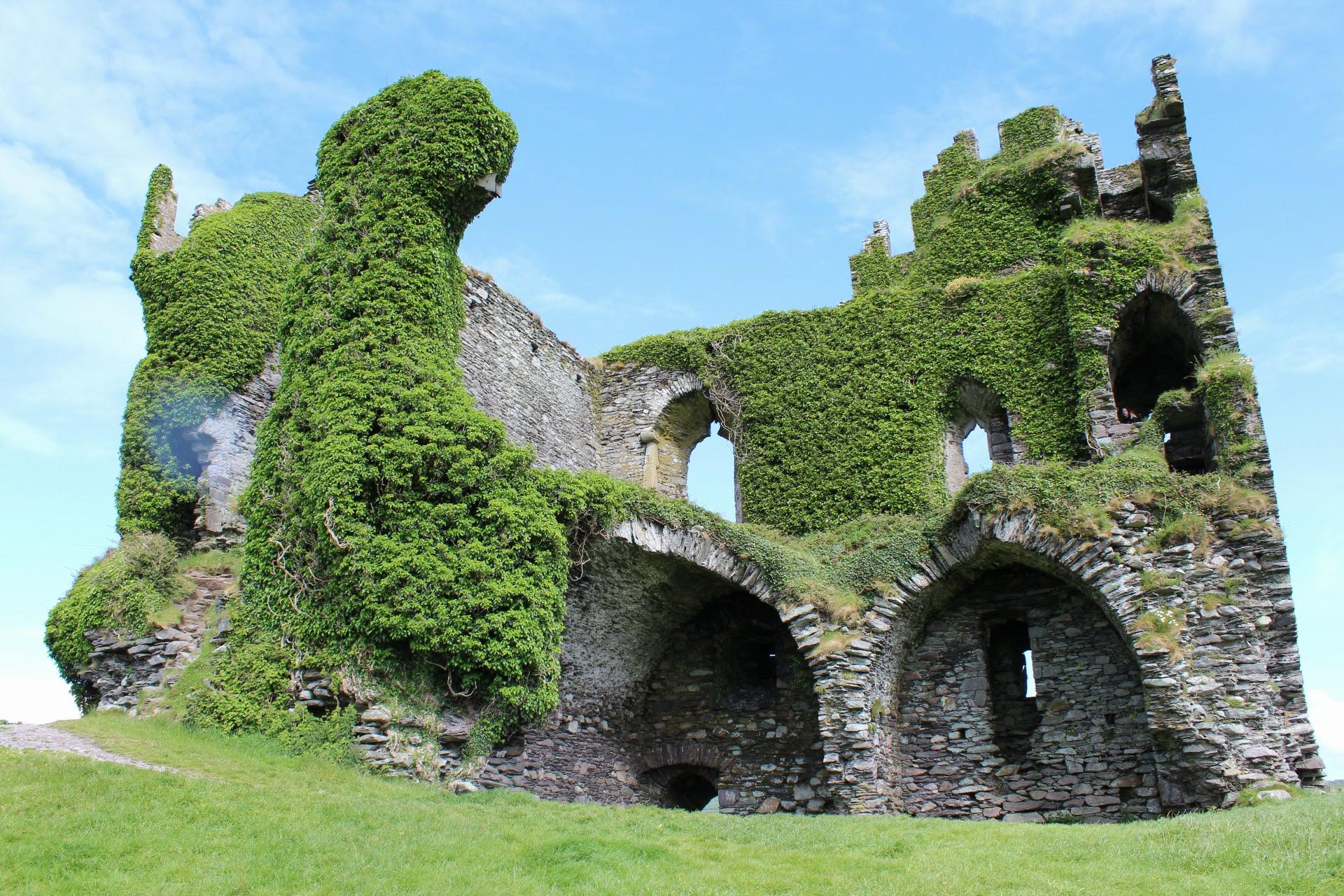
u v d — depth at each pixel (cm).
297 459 1789
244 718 1644
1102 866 1190
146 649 1767
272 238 2350
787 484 2438
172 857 1096
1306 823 1236
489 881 1112
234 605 1772
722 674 2198
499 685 1672
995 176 2612
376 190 1969
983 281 2439
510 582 1709
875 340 2478
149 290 2200
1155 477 1834
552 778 1908
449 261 1997
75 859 1064
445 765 1645
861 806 1770
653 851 1270
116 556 1872
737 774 2100
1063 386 2284
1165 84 2491
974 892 1107
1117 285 2227
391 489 1708
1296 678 1762
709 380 2597
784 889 1139
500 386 2275
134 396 2105
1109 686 1919
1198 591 1723
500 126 2053
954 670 2027
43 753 1352
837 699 1833
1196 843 1226
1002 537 1852
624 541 1922
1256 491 1883
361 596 1648
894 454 2369
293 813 1282
